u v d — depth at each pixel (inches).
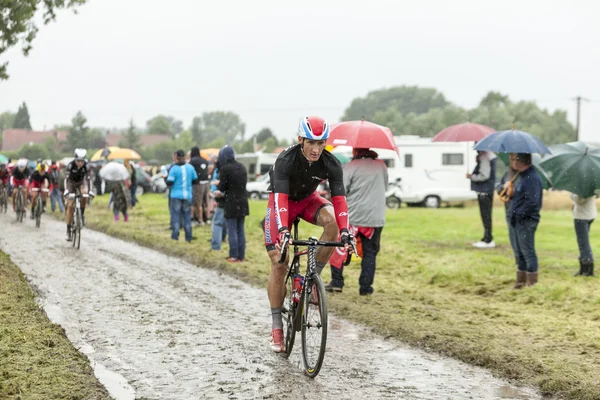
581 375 230.4
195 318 317.7
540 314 340.5
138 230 710.5
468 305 360.8
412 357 260.4
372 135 364.5
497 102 4153.5
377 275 467.5
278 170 232.4
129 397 207.8
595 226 835.4
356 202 368.2
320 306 223.1
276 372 235.9
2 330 266.2
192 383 222.2
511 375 237.3
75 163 571.8
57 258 506.9
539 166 439.8
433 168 1268.5
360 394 214.5
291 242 224.8
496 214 1026.1
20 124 3683.6
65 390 203.2
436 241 650.8
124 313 325.4
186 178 619.8
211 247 570.6
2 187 1015.0
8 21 467.2
